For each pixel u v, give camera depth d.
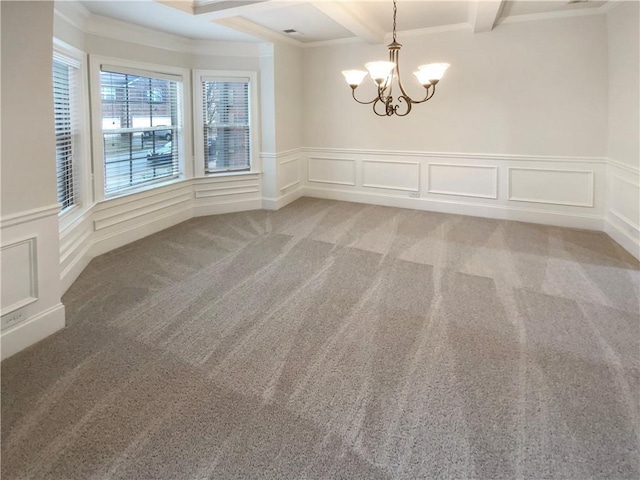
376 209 6.01
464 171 5.59
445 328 2.70
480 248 4.32
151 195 4.86
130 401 2.00
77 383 2.12
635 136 3.97
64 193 3.61
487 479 1.57
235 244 4.50
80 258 3.67
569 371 2.23
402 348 2.47
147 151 4.84
